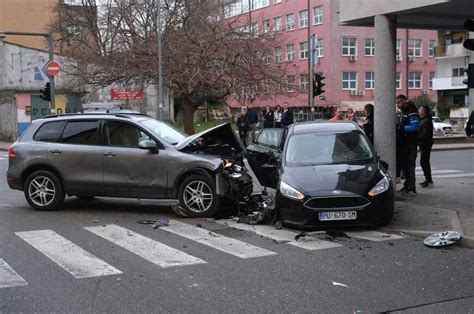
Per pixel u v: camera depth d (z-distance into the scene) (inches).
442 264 253.3
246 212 379.2
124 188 386.0
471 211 371.2
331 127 386.9
